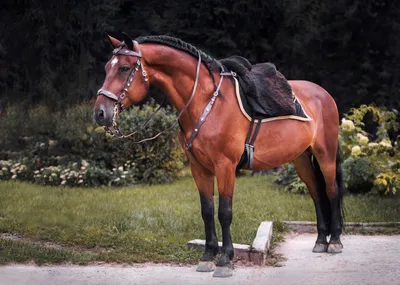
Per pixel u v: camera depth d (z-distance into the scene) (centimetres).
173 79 506
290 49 1689
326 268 546
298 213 841
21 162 1219
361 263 566
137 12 1809
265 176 1331
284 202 939
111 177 1142
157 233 695
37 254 579
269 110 530
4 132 1309
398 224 759
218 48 1667
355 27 1683
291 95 555
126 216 789
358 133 1031
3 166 1228
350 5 1683
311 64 1714
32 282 495
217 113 502
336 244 616
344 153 1016
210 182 532
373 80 1653
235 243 633
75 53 1805
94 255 585
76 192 1040
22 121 1329
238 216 807
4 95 1777
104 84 486
